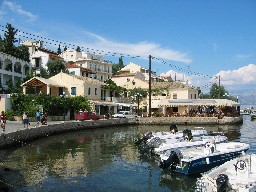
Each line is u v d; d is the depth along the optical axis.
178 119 61.91
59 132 42.31
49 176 20.00
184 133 29.27
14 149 29.17
